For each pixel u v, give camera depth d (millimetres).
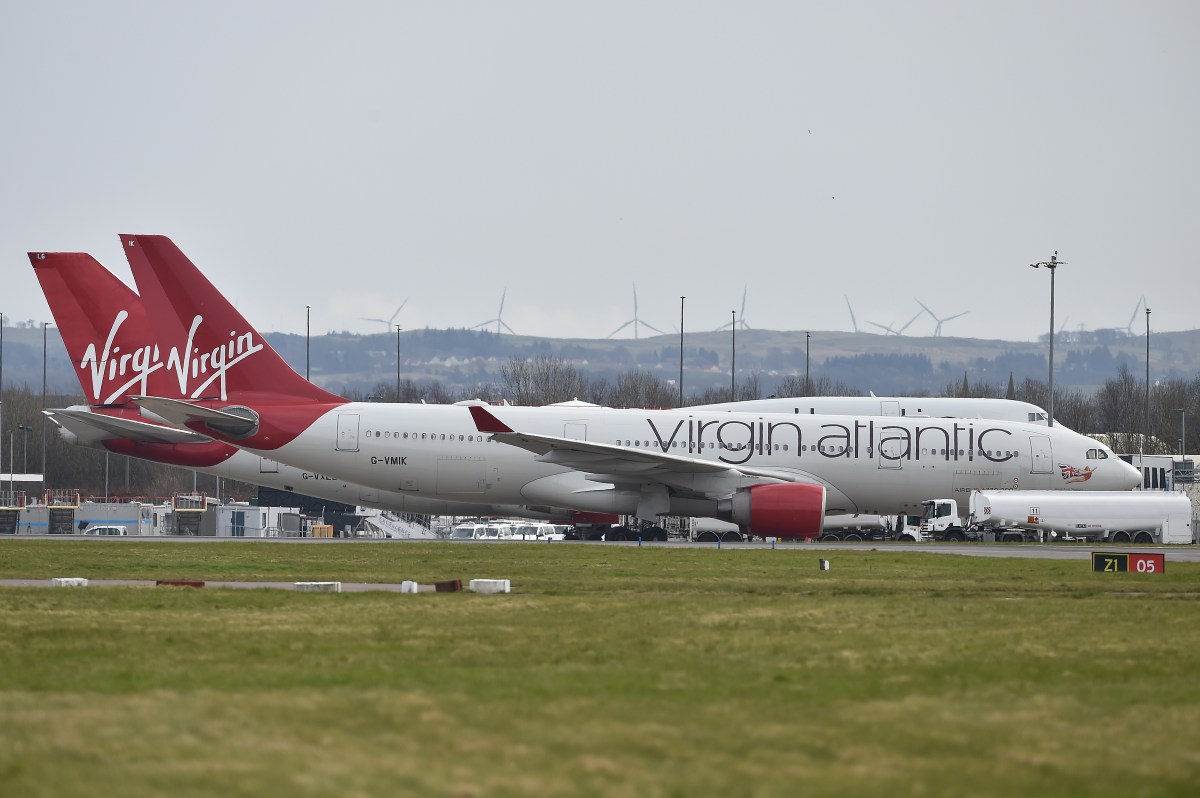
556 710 62156
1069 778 51000
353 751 52812
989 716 62000
